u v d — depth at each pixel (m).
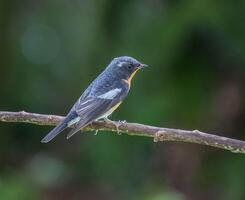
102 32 14.82
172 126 13.58
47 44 17.80
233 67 13.74
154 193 13.75
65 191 15.70
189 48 13.35
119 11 14.70
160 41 13.53
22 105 16.61
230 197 13.52
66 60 17.61
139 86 13.72
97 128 8.78
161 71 13.59
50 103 17.00
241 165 13.70
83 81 15.77
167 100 13.58
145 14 14.41
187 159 14.35
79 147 16.48
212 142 7.62
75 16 17.86
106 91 9.52
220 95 13.93
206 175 14.05
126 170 14.68
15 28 17.20
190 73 13.55
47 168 15.86
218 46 13.37
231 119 14.08
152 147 14.55
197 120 13.61
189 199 14.07
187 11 13.34
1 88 16.45
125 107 13.78
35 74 17.14
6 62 16.69
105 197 15.38
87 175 15.81
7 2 16.95
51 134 8.30
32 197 14.30
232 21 13.36
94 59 14.98
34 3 17.89
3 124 16.64
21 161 16.56
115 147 14.51
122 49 14.16
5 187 13.83
